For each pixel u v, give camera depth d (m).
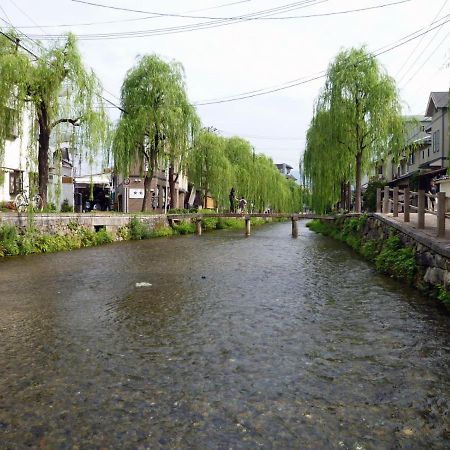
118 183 39.72
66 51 15.84
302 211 71.31
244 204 38.94
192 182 33.97
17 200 16.50
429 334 5.70
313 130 23.81
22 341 5.49
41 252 15.09
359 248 15.86
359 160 20.44
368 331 5.86
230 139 41.47
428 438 3.22
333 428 3.37
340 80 19.64
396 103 19.67
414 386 4.12
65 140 17.14
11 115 14.93
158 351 5.10
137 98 25.30
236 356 4.92
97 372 4.46
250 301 7.75
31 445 3.13
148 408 3.68
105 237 19.59
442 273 7.34
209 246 18.84
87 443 3.15
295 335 5.70
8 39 14.58
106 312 6.98
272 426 3.39
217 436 3.25
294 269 11.65
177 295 8.29
